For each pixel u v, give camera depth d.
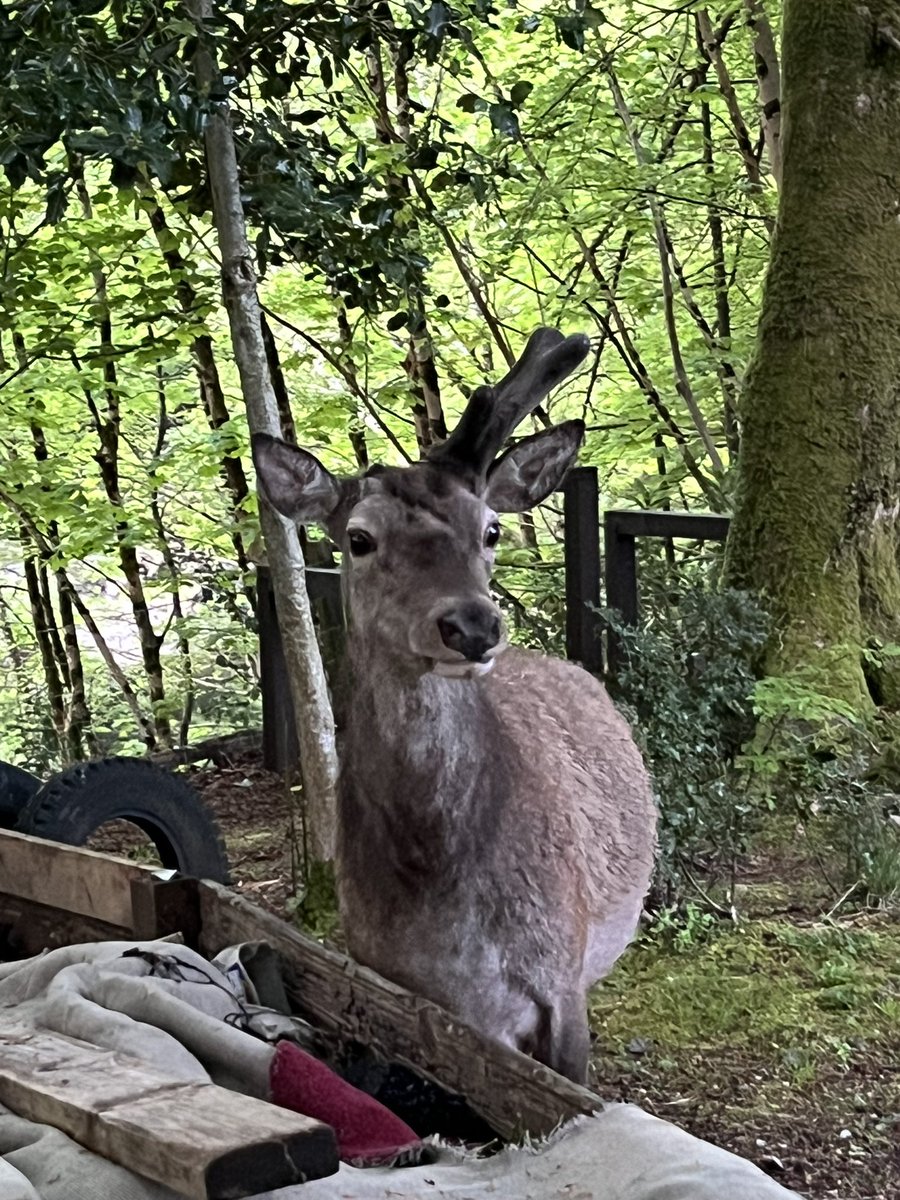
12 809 4.09
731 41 10.05
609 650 6.69
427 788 2.89
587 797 3.44
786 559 7.35
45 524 8.51
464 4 5.63
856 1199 3.46
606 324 10.12
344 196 5.42
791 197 7.66
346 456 9.63
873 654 7.25
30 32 3.97
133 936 3.02
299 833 6.32
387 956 3.03
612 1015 4.49
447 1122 2.45
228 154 4.81
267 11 4.98
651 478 10.25
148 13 4.43
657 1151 2.01
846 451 7.43
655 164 8.84
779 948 4.93
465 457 3.03
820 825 5.93
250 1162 1.74
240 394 9.90
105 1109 1.91
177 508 9.38
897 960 4.82
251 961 2.78
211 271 8.15
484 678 3.40
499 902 2.98
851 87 7.49
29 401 7.92
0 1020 2.46
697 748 5.38
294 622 4.93
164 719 9.67
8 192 6.50
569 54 9.36
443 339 8.82
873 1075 4.07
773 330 7.64
